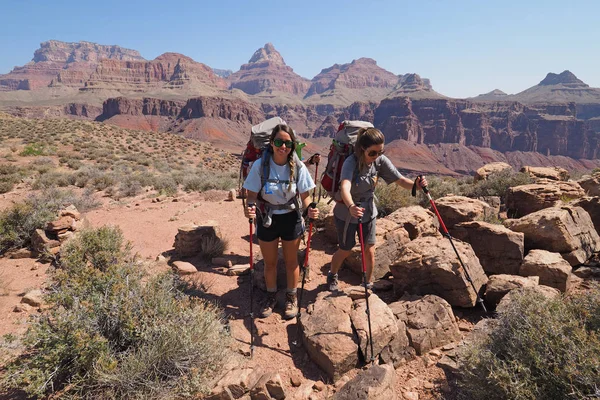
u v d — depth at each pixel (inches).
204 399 124.8
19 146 1704.0
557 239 222.1
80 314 135.6
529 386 110.1
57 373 125.4
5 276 242.5
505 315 140.9
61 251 236.2
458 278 179.2
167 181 838.5
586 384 101.8
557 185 374.3
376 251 224.4
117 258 208.2
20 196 643.5
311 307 173.2
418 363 151.9
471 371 125.5
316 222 306.3
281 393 129.3
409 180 183.6
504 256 211.6
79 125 2736.2
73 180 864.9
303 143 172.9
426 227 264.8
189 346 130.6
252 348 153.9
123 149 2175.2
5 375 123.0
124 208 507.5
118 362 130.2
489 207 294.5
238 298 204.4
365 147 164.4
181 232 273.7
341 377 142.7
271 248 179.3
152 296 149.5
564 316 127.8
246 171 198.8
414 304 176.1
